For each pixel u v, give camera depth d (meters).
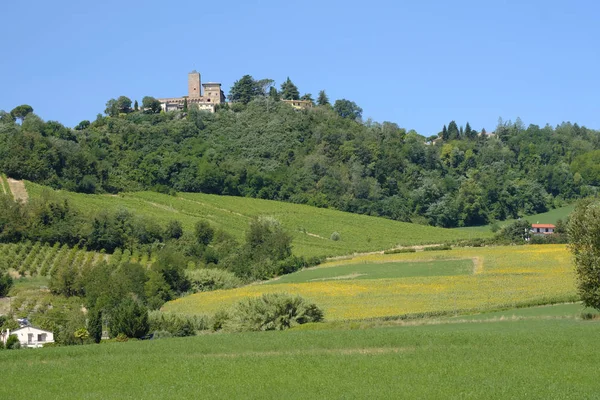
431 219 155.00
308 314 59.38
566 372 35.12
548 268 82.50
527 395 31.30
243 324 58.88
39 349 46.78
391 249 115.69
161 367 39.59
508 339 43.25
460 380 34.16
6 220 116.19
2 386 36.19
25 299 91.38
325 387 33.88
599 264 51.84
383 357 40.09
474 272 83.88
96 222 119.00
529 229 121.50
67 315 81.62
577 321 52.09
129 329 65.38
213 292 87.38
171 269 97.62
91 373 38.59
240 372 37.56
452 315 60.72
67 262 107.94
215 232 126.38
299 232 136.50
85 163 151.12
